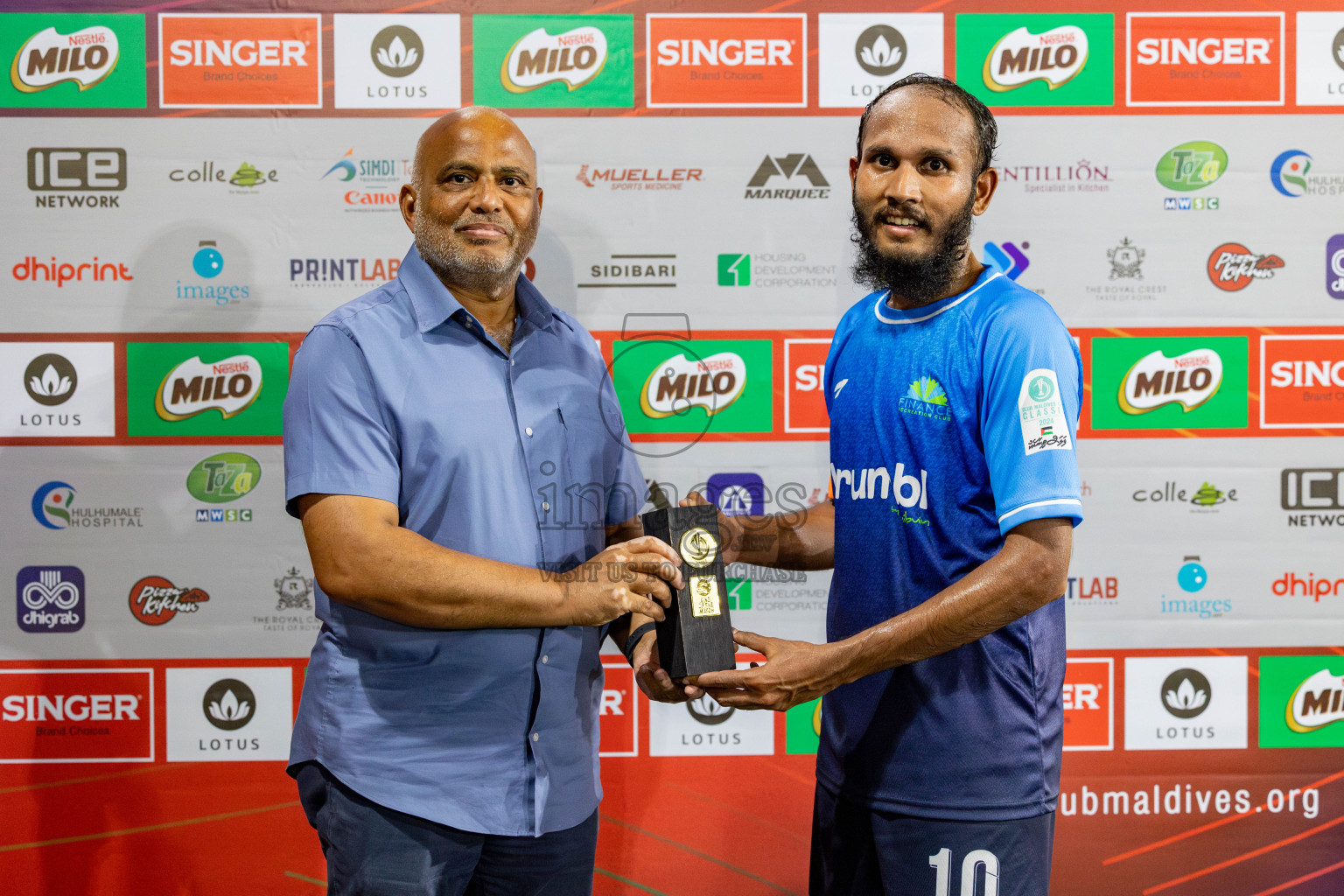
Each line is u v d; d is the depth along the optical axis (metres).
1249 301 1.98
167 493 1.95
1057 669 1.31
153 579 1.95
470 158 1.33
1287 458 1.99
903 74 1.96
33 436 1.93
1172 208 1.97
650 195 1.96
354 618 1.32
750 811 2.01
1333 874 2.02
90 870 1.96
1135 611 2.00
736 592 1.99
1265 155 1.97
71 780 1.96
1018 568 1.17
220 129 1.92
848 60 1.95
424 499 1.32
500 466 1.35
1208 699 2.01
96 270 1.92
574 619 1.27
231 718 1.97
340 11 1.91
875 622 1.31
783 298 1.97
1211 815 2.02
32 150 1.91
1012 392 1.19
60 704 1.95
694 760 2.01
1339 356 1.99
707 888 2.01
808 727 2.01
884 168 1.26
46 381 1.93
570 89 1.94
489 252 1.34
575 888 1.43
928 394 1.27
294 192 1.93
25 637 1.94
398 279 1.42
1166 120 1.96
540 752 1.37
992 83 1.96
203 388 1.94
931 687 1.27
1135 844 2.02
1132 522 1.99
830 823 1.39
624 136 1.95
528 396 1.40
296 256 1.94
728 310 1.97
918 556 1.28
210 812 1.97
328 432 1.28
